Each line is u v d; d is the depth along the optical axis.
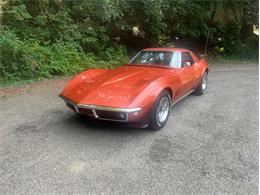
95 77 5.09
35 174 3.28
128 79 4.75
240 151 4.03
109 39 12.09
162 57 5.82
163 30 14.07
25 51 8.38
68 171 3.36
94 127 4.71
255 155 3.92
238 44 16.86
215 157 3.82
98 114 4.17
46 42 9.58
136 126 4.45
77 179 3.20
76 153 3.80
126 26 12.30
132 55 12.60
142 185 3.12
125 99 4.11
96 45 11.30
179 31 14.65
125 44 13.31
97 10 10.55
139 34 14.04
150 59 5.86
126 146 4.05
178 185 3.14
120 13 11.56
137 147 4.02
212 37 16.62
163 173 3.37
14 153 3.77
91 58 10.34
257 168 3.57
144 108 4.14
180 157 3.78
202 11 14.02
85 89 4.55
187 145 4.16
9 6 9.94
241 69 12.45
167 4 12.47
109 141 4.19
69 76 8.98
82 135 4.38
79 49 10.58
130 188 3.06
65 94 4.66
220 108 6.11
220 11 16.48
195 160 3.71
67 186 3.07
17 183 3.10
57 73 8.98
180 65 5.71
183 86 5.54
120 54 11.55
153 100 4.29
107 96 4.22
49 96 6.61
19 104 5.95
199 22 14.72
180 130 4.74
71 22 10.98
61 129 4.59
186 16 14.46
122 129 4.66
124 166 3.49
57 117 5.16
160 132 4.62
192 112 5.77
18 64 8.30
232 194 3.01
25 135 4.34
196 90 7.10
